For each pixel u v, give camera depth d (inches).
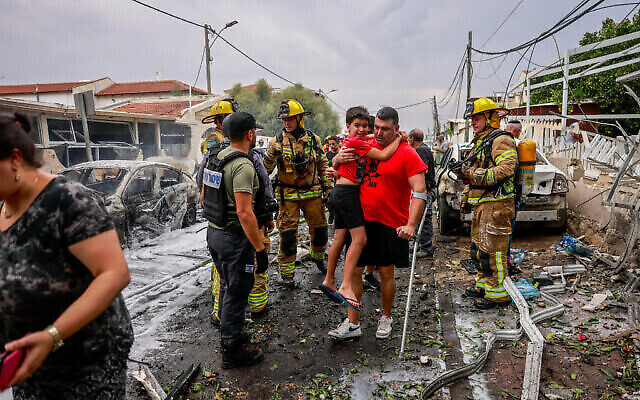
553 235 255.8
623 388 99.3
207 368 114.0
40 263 51.3
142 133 773.9
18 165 49.6
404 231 115.2
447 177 257.3
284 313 151.3
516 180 147.3
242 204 100.2
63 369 56.2
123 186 235.5
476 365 110.3
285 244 174.9
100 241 51.6
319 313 151.1
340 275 195.5
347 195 119.6
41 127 550.3
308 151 170.1
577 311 145.0
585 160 264.2
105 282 50.4
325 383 105.6
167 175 294.7
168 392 101.9
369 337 131.3
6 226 52.7
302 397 100.0
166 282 184.7
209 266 211.2
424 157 209.8
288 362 116.6
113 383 61.0
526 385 99.1
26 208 51.4
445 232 267.9
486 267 150.8
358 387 103.7
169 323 143.6
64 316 48.0
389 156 115.6
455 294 167.5
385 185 119.0
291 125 167.0
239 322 112.0
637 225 167.3
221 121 150.8
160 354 122.0
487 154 147.3
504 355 118.2
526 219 238.7
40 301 52.1
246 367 114.1
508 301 150.8
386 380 106.6
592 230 229.6
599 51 407.8
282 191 172.2
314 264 215.0
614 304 145.5
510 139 144.6
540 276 169.3
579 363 111.3
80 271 54.3
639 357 109.7
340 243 125.6
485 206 149.3
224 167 104.8
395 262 124.9
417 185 115.4
